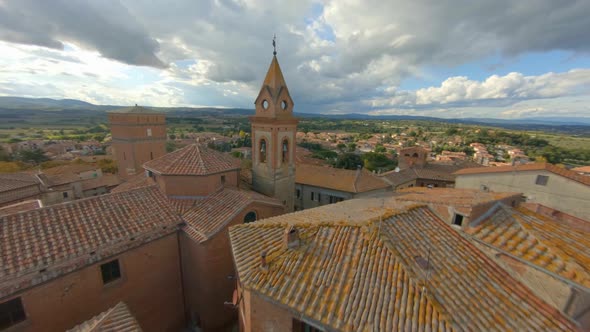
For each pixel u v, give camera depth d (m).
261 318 9.97
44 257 12.62
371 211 14.11
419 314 7.85
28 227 13.59
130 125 39.66
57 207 15.27
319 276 9.45
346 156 93.25
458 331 7.38
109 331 10.64
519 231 11.19
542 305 8.96
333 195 39.22
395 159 97.31
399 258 9.69
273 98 24.22
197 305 18.33
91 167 55.16
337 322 7.83
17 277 11.60
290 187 27.52
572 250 9.78
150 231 16.58
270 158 25.36
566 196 22.58
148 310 17.11
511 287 9.56
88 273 14.02
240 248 12.01
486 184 27.84
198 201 20.61
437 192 18.47
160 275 17.55
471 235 11.48
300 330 9.50
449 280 9.34
